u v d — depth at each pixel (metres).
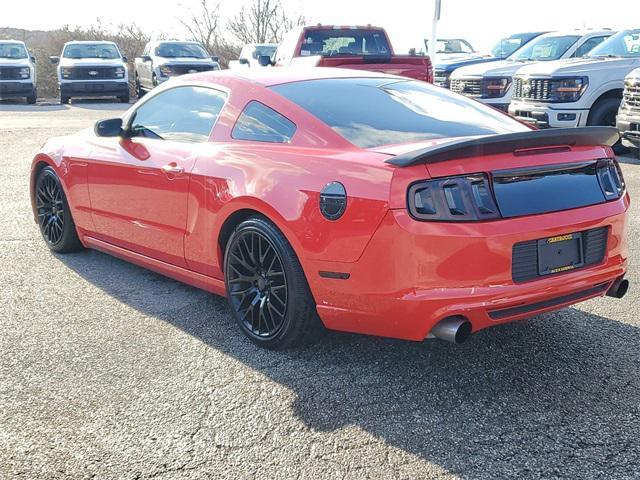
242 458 2.86
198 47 23.47
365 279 3.30
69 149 5.41
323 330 3.77
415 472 2.76
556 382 3.50
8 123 15.52
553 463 2.81
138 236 4.77
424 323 3.19
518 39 16.88
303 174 3.54
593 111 10.66
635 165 9.94
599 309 4.49
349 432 3.05
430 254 3.13
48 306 4.57
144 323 4.28
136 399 3.34
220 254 4.12
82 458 2.85
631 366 3.67
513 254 3.23
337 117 3.83
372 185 3.24
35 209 5.91
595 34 13.38
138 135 4.87
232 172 3.91
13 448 2.91
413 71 10.66
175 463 2.82
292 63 11.58
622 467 2.78
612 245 3.65
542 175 3.39
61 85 21.95
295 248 3.54
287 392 3.41
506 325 4.22
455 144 3.10
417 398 3.35
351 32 12.78
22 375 3.58
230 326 4.23
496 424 3.11
